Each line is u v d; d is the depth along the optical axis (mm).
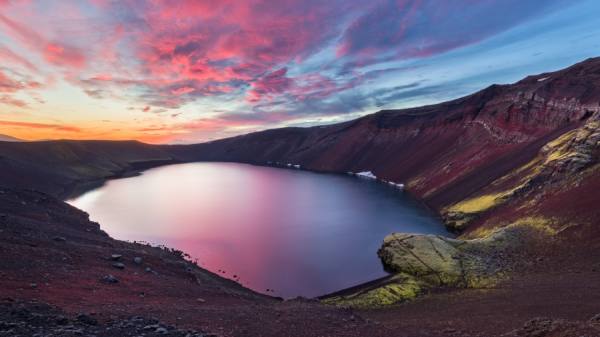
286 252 65188
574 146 68500
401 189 155125
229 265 57531
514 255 46656
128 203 125688
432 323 25328
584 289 30953
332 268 56031
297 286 48688
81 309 14766
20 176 147750
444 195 110125
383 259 56969
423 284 43125
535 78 151250
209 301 22844
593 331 15555
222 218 98188
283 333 16328
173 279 27578
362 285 47812
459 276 43281
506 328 21969
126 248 38000
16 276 18172
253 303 25516
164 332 12172
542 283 35844
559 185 62031
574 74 117875
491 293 36094
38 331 10234
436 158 167875
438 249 50656
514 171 87125
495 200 75438
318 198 133875
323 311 23047
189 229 84312
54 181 165500
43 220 42312
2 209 41031
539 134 107812
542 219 53781
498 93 181000
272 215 102312
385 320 28938
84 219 57781
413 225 85938
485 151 125625
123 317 14195
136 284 22812
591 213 47656
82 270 22750
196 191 160375
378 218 95438
